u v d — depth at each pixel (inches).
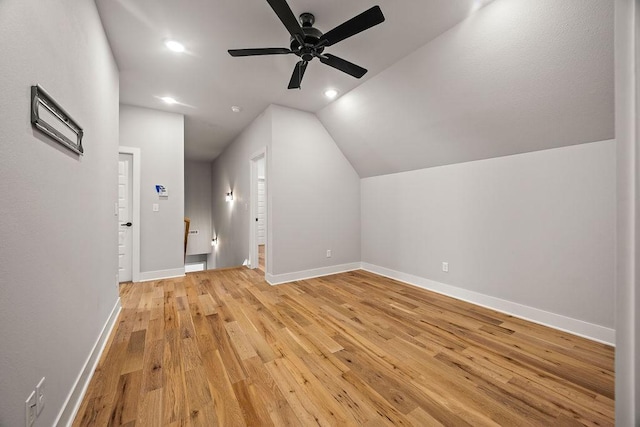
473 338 83.8
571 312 87.3
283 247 147.5
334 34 72.0
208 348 78.0
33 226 41.1
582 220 85.1
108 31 86.4
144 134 150.4
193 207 315.3
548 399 57.1
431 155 128.3
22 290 37.8
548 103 82.7
